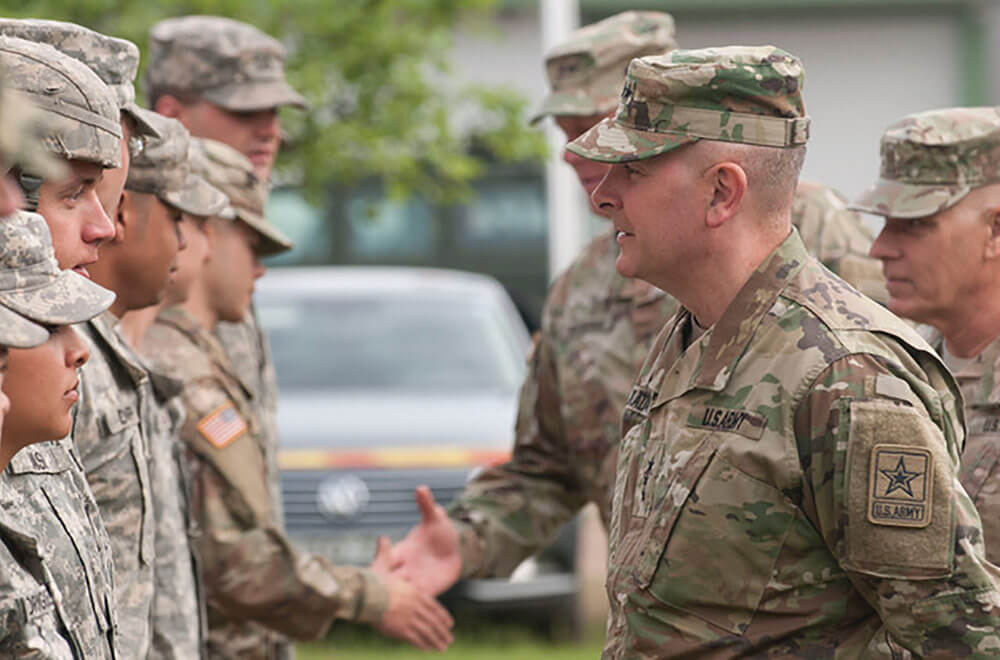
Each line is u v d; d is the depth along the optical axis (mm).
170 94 8859
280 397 14367
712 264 4652
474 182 23875
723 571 4492
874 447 4305
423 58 14430
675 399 4688
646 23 7793
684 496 4539
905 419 4316
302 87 13539
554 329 7754
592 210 4848
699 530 4512
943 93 28500
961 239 5930
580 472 7699
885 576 4305
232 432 7020
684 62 4562
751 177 4590
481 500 7746
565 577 13367
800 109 4652
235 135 8852
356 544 13289
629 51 7695
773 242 4676
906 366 4461
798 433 4406
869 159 28500
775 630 4461
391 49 13969
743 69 4547
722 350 4590
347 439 13578
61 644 4059
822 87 28547
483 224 23891
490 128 15250
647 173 4617
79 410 5266
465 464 13500
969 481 5672
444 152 14617
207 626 7484
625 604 4672
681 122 4559
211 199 6215
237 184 7398
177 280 6809
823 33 28516
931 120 5977
